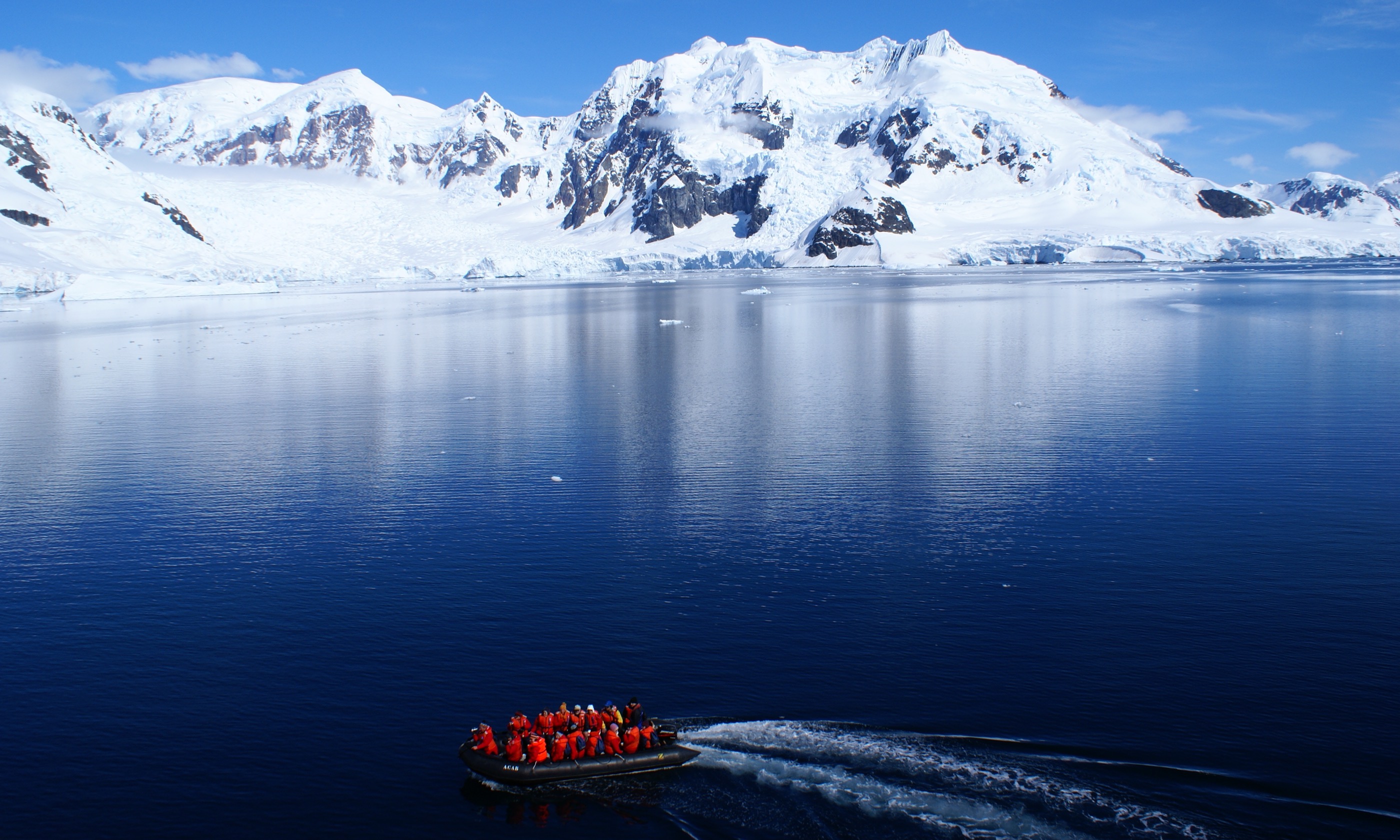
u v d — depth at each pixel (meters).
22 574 34.88
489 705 24.75
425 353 98.25
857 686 25.08
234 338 117.25
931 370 78.31
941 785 20.86
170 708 25.05
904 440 52.66
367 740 23.41
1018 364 81.00
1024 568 33.12
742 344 100.94
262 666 27.16
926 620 28.97
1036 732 22.70
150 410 67.06
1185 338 94.44
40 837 19.97
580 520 39.69
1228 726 22.75
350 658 27.45
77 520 41.22
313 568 34.75
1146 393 65.00
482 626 29.39
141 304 195.12
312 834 20.05
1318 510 38.62
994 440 52.16
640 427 57.78
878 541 36.31
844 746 22.38
